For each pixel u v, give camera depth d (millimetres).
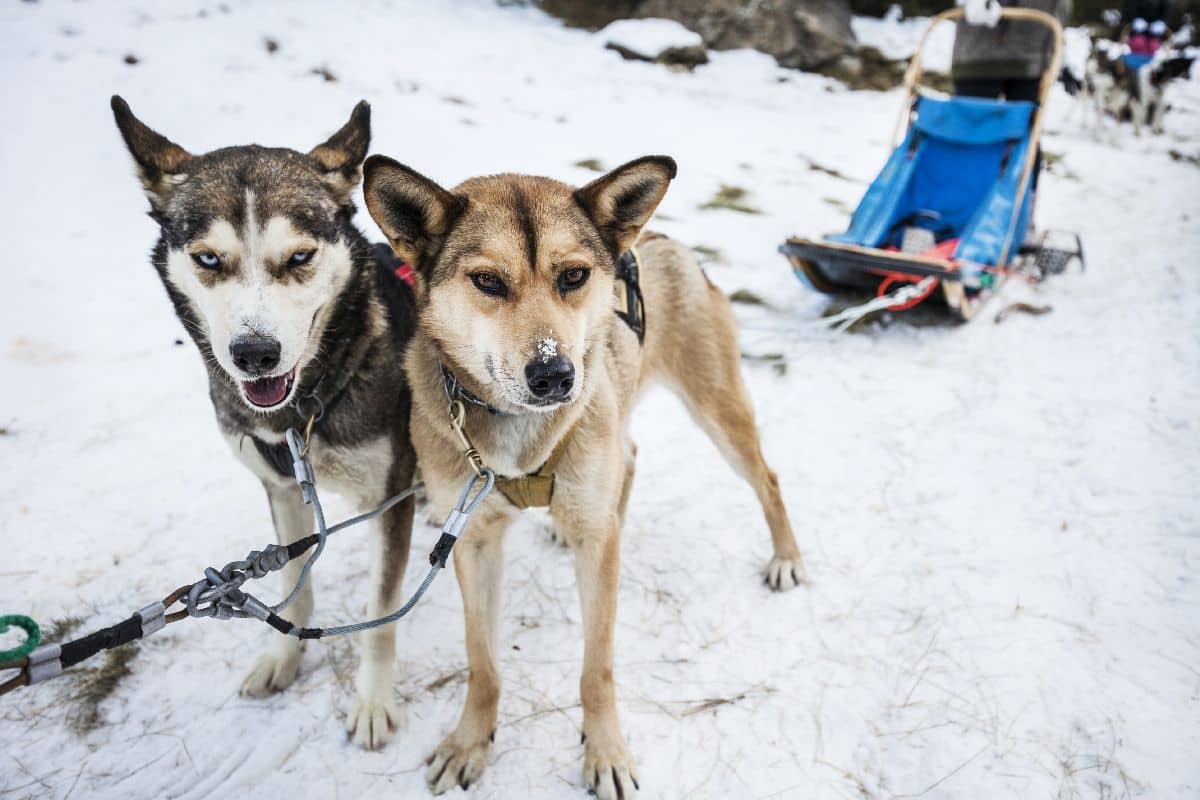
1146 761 2168
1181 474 3324
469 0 9508
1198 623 2596
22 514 3076
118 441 3510
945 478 3436
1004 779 2146
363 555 3000
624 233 2209
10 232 4820
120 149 5730
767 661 2562
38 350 3973
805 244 4574
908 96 5414
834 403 4055
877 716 2359
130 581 2828
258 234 2047
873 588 2850
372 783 2186
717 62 9438
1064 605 2701
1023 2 5191
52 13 6984
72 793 2156
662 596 2844
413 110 6859
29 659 1314
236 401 2234
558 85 8086
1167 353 4363
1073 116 10750
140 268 4715
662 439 3811
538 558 3047
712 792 2158
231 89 6574
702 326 2859
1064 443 3623
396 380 2400
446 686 2496
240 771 2211
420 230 2084
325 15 8102
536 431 2062
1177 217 6898
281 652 2477
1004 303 5105
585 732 2219
